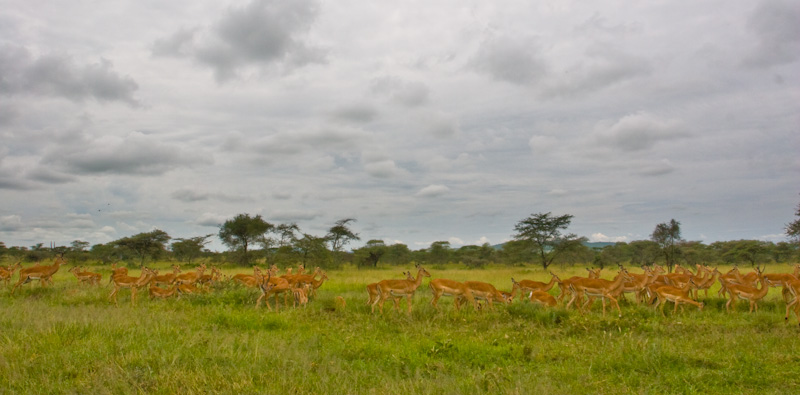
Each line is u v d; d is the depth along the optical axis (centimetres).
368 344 855
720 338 902
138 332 869
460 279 2578
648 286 1401
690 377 667
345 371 669
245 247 4434
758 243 4197
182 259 4953
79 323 903
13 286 1798
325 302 1409
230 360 695
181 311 1211
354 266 4925
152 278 1666
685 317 1188
